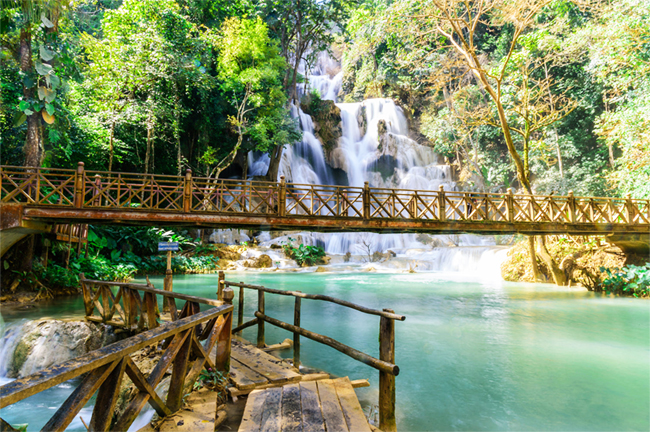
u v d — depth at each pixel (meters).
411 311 9.65
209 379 3.62
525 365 5.68
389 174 31.12
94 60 16.16
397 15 16.86
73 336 6.01
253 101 21.69
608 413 4.12
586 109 24.59
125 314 5.95
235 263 20.47
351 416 3.06
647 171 14.54
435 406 4.27
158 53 17.33
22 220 8.62
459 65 16.62
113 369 2.06
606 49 16.11
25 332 5.95
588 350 6.46
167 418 2.87
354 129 32.47
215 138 24.91
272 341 6.79
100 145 16.20
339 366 5.45
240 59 21.52
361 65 35.78
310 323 8.24
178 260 18.30
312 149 30.08
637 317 9.09
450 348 6.51
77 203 9.09
